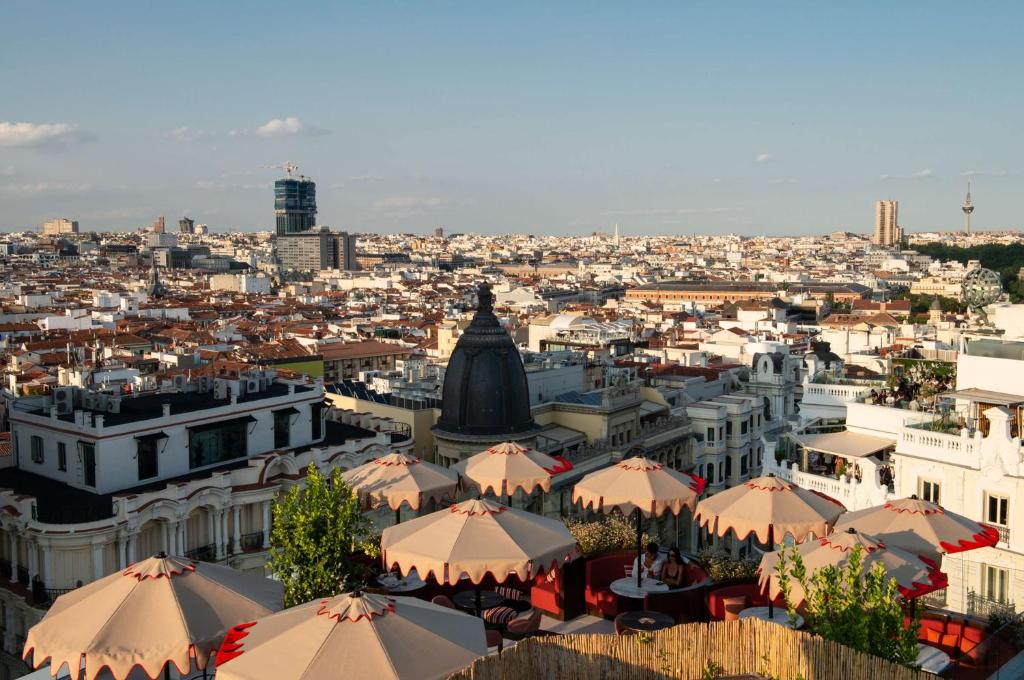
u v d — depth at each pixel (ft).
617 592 132.87
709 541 336.70
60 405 245.24
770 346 537.24
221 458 252.42
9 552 217.77
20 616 211.41
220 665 83.56
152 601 98.17
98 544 204.23
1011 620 138.21
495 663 83.82
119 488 227.40
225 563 228.84
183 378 285.02
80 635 94.48
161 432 236.02
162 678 123.34
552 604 135.95
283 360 579.48
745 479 401.08
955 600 175.52
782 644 91.09
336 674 78.07
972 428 189.88
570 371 366.63
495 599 136.77
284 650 81.35
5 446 270.87
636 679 90.53
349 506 139.54
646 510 143.84
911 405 218.18
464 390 290.35
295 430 273.95
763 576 111.14
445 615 89.45
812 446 210.79
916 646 89.97
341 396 344.69
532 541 117.91
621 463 155.84
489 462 174.40
